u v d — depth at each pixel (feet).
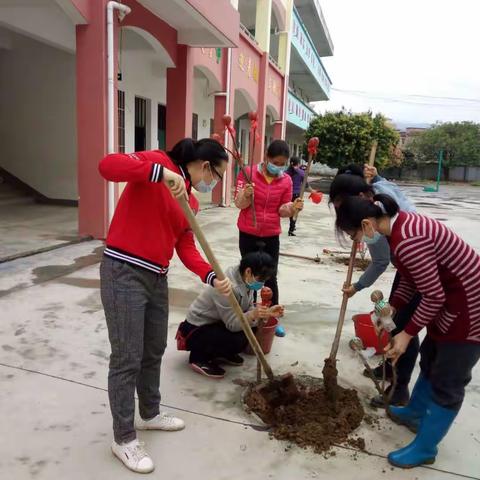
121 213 6.59
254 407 8.32
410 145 124.26
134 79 32.40
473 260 6.43
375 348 10.93
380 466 7.17
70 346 10.53
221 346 9.62
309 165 11.22
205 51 30.63
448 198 66.28
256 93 42.75
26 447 7.15
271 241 12.12
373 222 6.74
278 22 51.70
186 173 6.82
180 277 16.52
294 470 6.98
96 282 15.11
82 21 19.30
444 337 6.65
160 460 7.04
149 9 23.18
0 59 30.19
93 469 6.77
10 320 11.82
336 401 8.48
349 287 8.66
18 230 21.86
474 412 8.81
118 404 6.72
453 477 7.01
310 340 11.75
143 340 7.03
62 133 30.12
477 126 122.11
